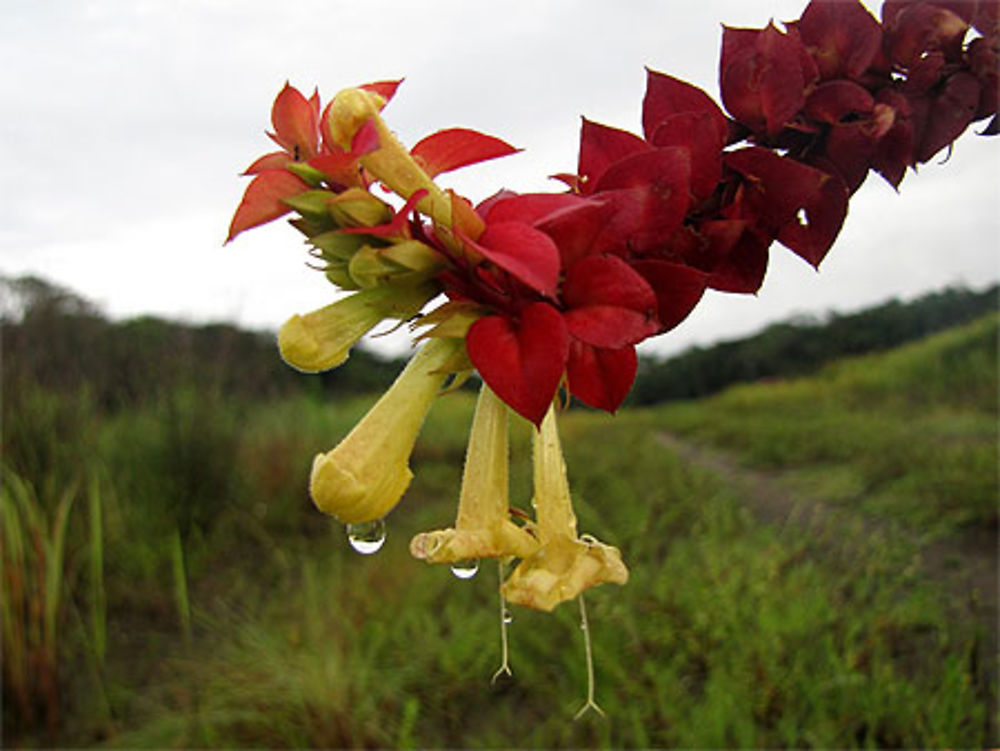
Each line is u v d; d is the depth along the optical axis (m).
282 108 0.74
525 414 0.66
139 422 6.87
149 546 5.62
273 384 9.50
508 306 0.71
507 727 3.95
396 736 3.86
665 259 0.80
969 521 6.31
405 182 0.72
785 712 3.66
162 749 3.63
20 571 4.04
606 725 3.66
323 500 0.75
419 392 0.80
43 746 3.74
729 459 11.78
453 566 1.05
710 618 4.50
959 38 0.95
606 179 0.75
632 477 9.60
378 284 0.73
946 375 14.66
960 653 4.08
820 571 5.36
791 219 0.88
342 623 4.62
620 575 0.82
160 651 4.55
